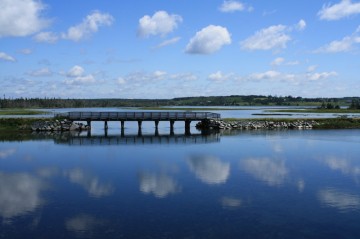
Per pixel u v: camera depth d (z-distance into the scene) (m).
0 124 63.56
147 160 35.94
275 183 27.47
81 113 65.62
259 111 152.25
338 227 19.22
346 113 127.81
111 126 78.50
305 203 22.89
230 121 72.69
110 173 30.42
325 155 39.16
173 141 50.28
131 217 20.42
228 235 18.17
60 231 18.59
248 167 32.88
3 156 38.16
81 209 21.69
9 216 20.59
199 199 23.53
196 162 34.97
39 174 30.19
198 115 66.88
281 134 59.81
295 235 18.23
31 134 58.22
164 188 25.97
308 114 119.69
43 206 22.22
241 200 23.39
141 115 64.94
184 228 18.95
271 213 21.12
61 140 50.72
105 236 18.03
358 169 32.28
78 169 31.97
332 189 25.97
